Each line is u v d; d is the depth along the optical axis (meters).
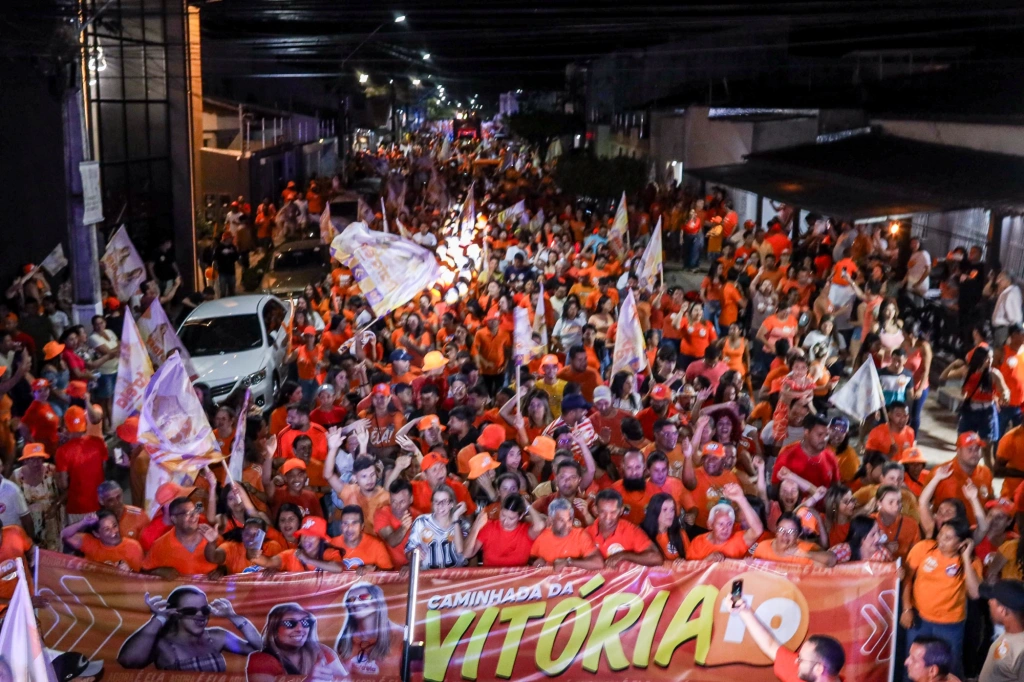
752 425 11.67
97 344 14.09
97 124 23.72
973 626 7.77
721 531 7.64
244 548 7.80
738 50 37.47
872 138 27.47
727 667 7.43
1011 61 24.73
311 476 10.04
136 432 9.62
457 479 9.07
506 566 7.52
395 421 10.37
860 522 7.75
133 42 24.59
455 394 11.02
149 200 26.64
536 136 63.38
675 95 41.25
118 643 7.39
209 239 29.34
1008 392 12.41
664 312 15.83
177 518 7.48
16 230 19.52
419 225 28.88
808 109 30.70
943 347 17.36
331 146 58.84
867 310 15.48
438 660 7.46
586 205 36.88
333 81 59.50
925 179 20.41
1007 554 7.87
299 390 11.48
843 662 7.32
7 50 17.52
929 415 15.91
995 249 18.58
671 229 30.94
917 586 7.55
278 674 7.42
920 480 9.25
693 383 11.75
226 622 7.41
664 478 8.54
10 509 8.74
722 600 7.41
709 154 34.31
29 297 16.41
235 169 36.44
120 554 7.68
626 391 11.05
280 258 24.78
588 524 8.23
